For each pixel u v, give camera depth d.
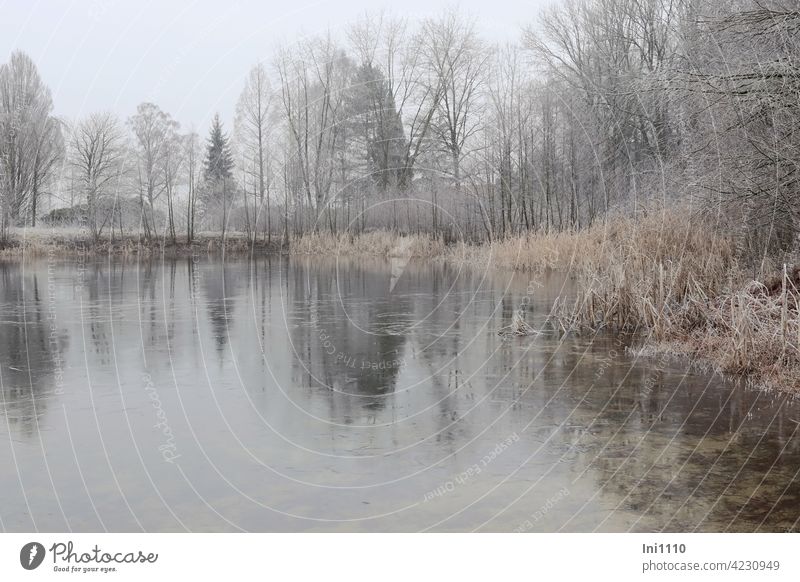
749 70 14.55
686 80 14.80
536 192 32.38
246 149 34.97
